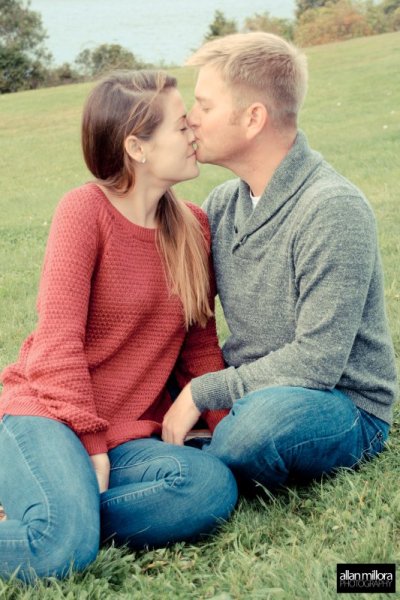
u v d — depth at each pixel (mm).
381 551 2211
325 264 2607
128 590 2240
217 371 2887
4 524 2283
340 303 2611
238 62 2730
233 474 2686
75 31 111000
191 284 2846
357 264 2611
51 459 2352
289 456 2605
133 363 2785
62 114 22297
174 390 3098
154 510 2441
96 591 2184
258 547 2410
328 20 41469
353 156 11391
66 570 2256
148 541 2484
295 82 2754
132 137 2678
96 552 2301
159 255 2791
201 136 2836
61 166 14984
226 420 2666
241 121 2764
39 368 2523
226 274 2926
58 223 2684
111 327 2730
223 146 2805
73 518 2262
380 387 2777
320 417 2600
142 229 2764
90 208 2684
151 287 2770
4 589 2160
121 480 2559
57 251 2641
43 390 2500
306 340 2654
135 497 2439
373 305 2783
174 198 2854
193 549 2443
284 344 2832
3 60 43688
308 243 2633
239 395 2732
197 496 2463
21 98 26719
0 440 2488
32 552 2240
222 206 3027
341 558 2205
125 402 2768
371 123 14461
